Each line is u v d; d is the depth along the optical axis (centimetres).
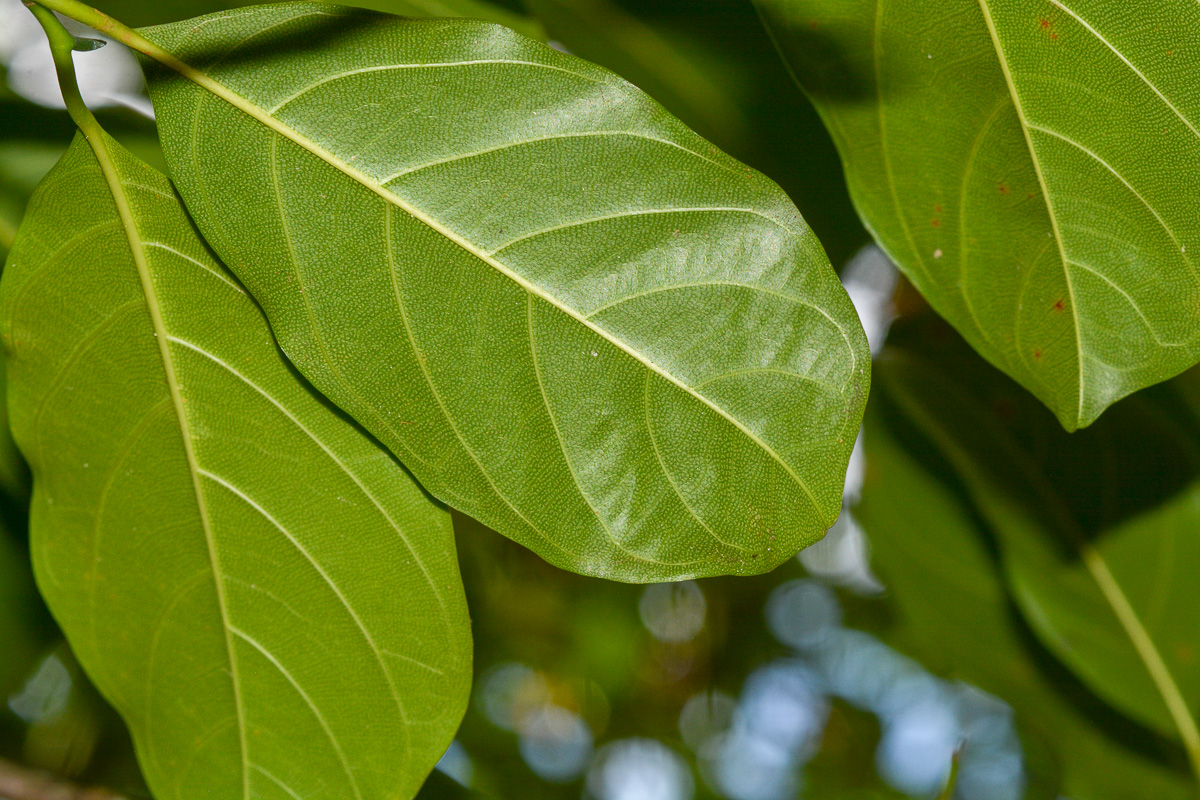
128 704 78
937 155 77
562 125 75
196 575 78
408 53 75
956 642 95
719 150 75
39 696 106
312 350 76
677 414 75
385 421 76
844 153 77
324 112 75
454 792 86
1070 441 87
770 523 75
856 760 229
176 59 75
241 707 78
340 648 78
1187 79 76
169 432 77
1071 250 76
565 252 75
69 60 75
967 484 89
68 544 77
